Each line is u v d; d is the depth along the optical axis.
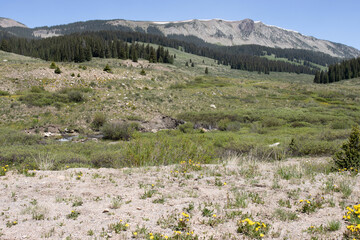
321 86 73.19
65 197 4.79
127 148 9.16
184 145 9.86
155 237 3.18
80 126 26.94
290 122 32.56
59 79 43.25
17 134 19.11
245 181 6.00
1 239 3.12
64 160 9.83
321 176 6.55
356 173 6.85
